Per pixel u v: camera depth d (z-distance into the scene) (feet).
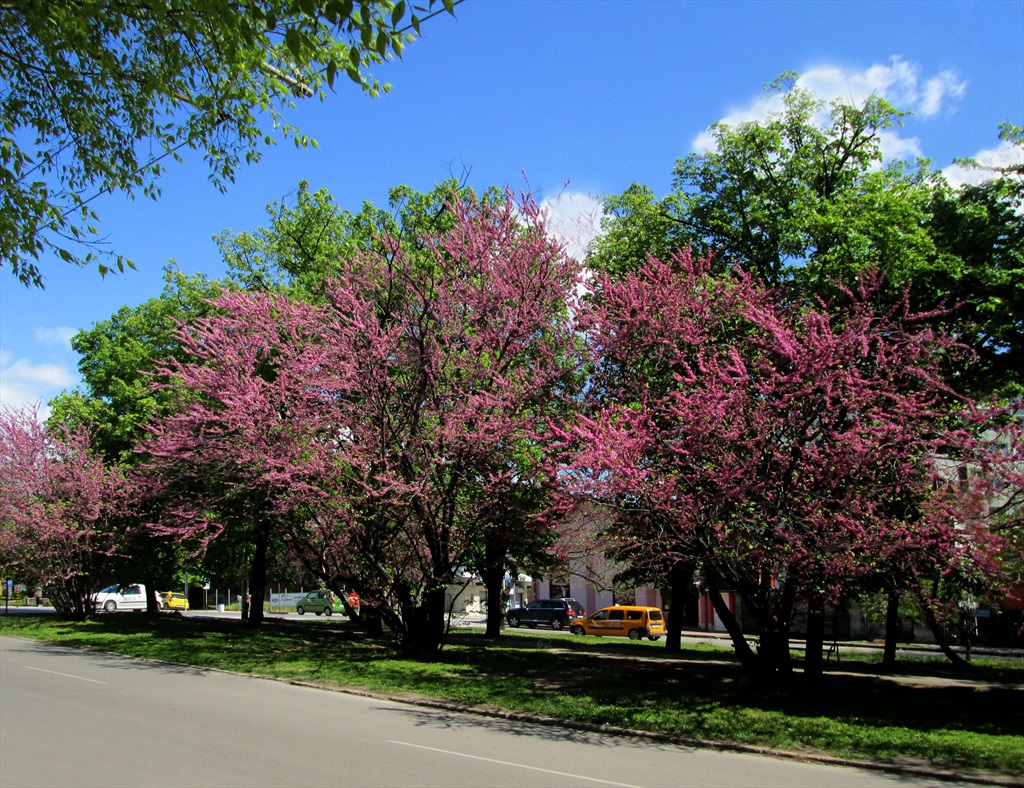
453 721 36.50
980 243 50.49
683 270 54.24
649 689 46.29
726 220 67.72
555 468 42.42
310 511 61.87
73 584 98.48
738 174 67.62
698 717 37.06
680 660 72.33
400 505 55.01
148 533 88.89
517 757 28.60
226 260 94.02
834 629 140.97
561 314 56.54
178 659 57.98
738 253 66.85
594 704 40.40
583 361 50.72
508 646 84.58
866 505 37.78
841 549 37.24
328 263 89.30
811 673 53.88
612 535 43.52
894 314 50.47
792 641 128.16
